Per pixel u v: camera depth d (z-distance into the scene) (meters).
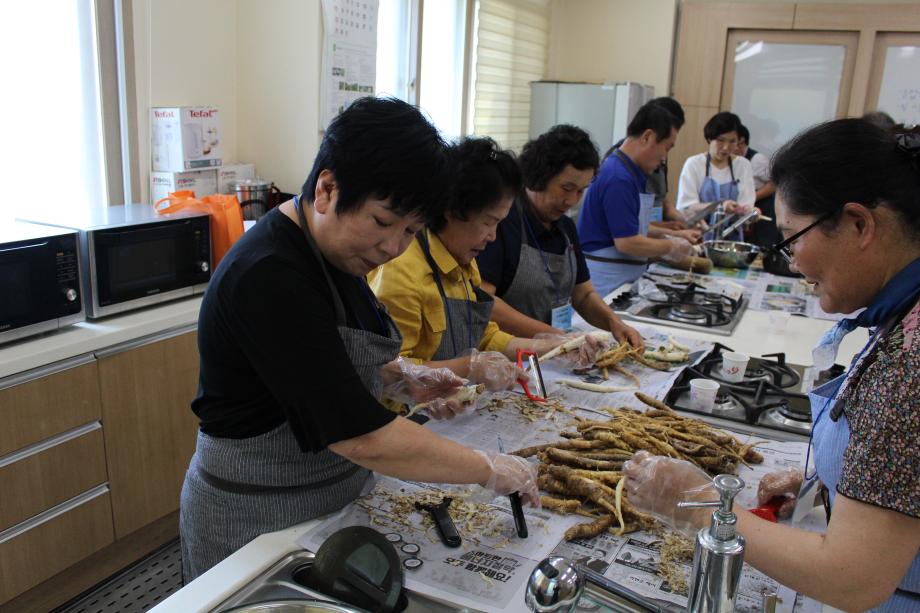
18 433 2.09
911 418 0.82
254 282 1.04
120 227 2.37
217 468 1.23
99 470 2.33
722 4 5.66
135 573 2.51
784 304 2.91
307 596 1.01
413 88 4.46
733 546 0.82
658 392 1.87
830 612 1.02
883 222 0.90
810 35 5.55
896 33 5.34
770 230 4.54
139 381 2.41
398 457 1.09
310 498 1.23
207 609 1.01
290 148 3.55
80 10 2.77
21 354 2.07
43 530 2.20
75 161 2.85
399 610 0.99
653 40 6.00
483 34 5.17
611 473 1.32
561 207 2.22
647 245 3.20
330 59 3.48
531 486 1.22
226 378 1.16
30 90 2.67
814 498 1.23
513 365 1.79
